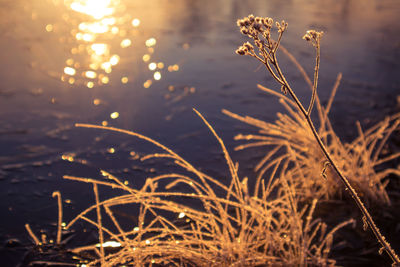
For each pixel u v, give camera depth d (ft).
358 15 28.53
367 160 8.96
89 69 17.06
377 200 8.69
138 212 8.46
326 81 16.85
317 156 9.37
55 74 16.29
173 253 6.81
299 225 7.08
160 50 19.88
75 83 15.60
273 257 6.72
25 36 20.67
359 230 7.85
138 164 10.43
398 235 7.70
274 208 7.34
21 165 10.09
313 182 9.21
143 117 13.16
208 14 27.35
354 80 16.97
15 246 7.29
